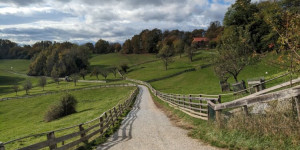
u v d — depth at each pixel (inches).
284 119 298.0
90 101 2107.5
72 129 820.6
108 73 4375.0
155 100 1487.5
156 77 3154.5
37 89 3681.1
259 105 405.1
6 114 1942.7
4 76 5629.9
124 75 4138.8
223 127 391.2
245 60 1061.1
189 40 6604.3
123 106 1061.8
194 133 443.5
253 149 297.9
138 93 2156.7
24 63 7849.4
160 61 4830.2
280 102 346.0
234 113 397.4
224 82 1115.9
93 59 6924.2
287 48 308.2
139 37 6953.7
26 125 1382.9
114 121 723.4
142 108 1136.2
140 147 398.6
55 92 2876.5
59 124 1056.2
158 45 5880.9
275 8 311.1
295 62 301.9
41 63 6038.4
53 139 352.5
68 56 5772.6
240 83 820.6
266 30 1660.9
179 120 644.1
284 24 301.6
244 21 1969.7
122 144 437.4
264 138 303.7
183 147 366.3
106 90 2723.9
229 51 1101.7
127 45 6929.1
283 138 284.4
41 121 1485.0
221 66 1116.5
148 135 492.1
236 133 345.7
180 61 4188.0
